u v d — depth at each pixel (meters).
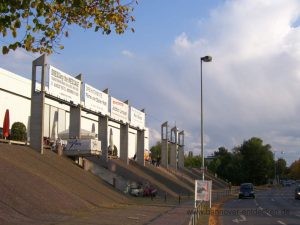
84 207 27.55
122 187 46.78
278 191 91.00
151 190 48.31
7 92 50.66
